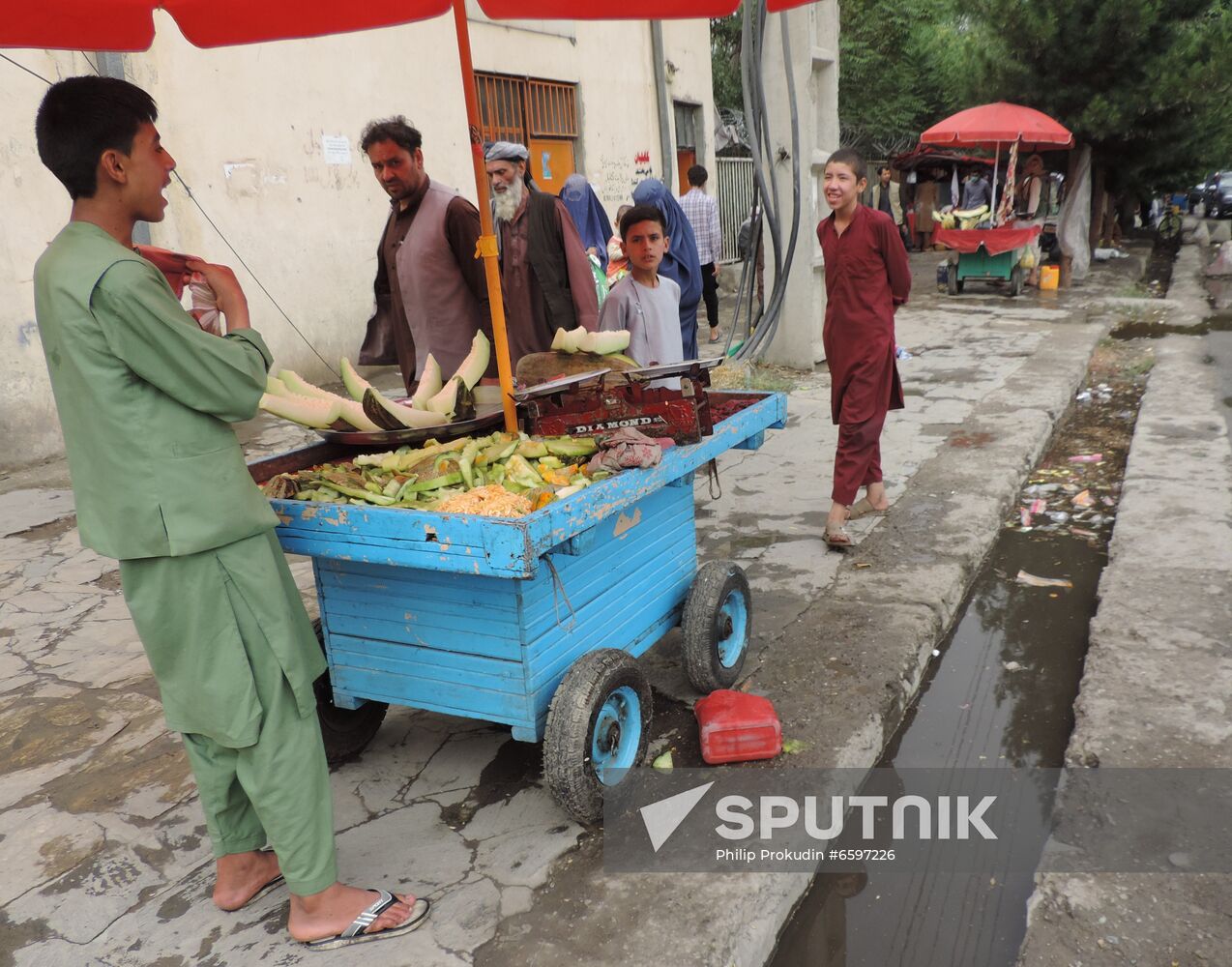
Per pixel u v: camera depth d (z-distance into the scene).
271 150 8.69
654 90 13.94
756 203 7.83
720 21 23.34
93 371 1.97
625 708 2.78
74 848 2.78
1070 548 4.95
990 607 4.35
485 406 3.28
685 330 6.14
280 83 8.70
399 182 3.82
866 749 3.09
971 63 16.78
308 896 2.29
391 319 4.26
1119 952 2.23
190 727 2.21
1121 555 4.34
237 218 8.45
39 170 7.06
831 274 4.52
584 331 3.20
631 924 2.32
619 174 13.27
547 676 2.60
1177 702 3.15
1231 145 17.91
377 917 2.33
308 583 4.70
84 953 2.36
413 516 2.28
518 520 2.16
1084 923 2.32
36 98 6.97
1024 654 3.94
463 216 3.84
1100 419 7.39
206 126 8.12
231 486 2.11
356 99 9.44
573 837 2.67
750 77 7.26
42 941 2.41
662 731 3.21
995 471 5.73
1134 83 15.36
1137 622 3.70
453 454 2.77
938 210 22.16
